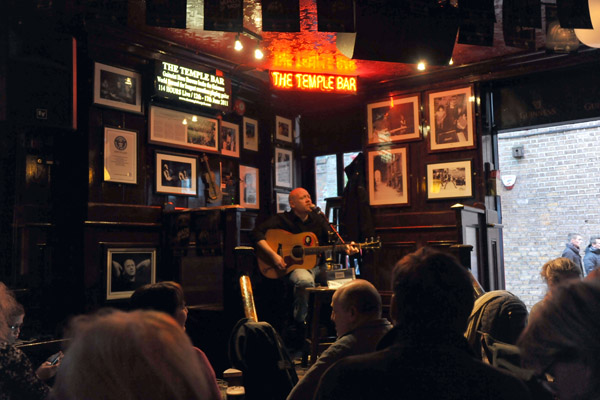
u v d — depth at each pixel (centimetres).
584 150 884
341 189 752
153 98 552
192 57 582
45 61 405
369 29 387
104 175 504
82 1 377
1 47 389
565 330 84
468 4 382
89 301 480
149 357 69
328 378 113
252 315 332
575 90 593
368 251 673
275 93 712
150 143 548
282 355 272
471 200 629
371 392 106
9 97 391
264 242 530
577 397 84
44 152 491
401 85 680
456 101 645
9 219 465
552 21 459
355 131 744
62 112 412
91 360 69
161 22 338
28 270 470
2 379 167
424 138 662
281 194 731
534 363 89
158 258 539
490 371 108
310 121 780
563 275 248
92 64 500
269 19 351
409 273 118
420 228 650
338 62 617
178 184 577
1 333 183
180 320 205
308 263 532
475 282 297
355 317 212
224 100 615
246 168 679
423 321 113
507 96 631
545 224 906
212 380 178
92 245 488
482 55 609
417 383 105
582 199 882
